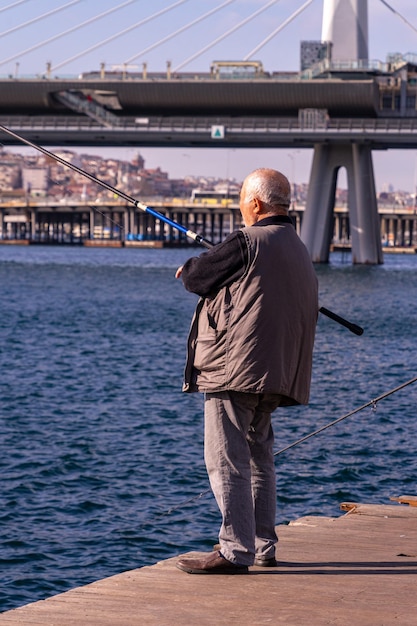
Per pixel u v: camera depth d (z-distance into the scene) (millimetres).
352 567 7664
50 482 17875
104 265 136750
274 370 7086
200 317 7266
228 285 7105
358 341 46906
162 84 111375
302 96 110000
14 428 23266
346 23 117062
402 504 11227
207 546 14008
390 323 56688
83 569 12977
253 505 7371
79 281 99500
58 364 36625
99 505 16266
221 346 7117
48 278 104375
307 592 6910
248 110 113000
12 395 28516
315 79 109938
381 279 100250
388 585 7121
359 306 69062
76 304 70062
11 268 124438
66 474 18516
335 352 42094
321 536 8891
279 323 7102
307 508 16219
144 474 18578
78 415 25297
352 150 122125
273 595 6836
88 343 44625
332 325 55125
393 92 123750
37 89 112312
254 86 110312
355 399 28734
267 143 120000
